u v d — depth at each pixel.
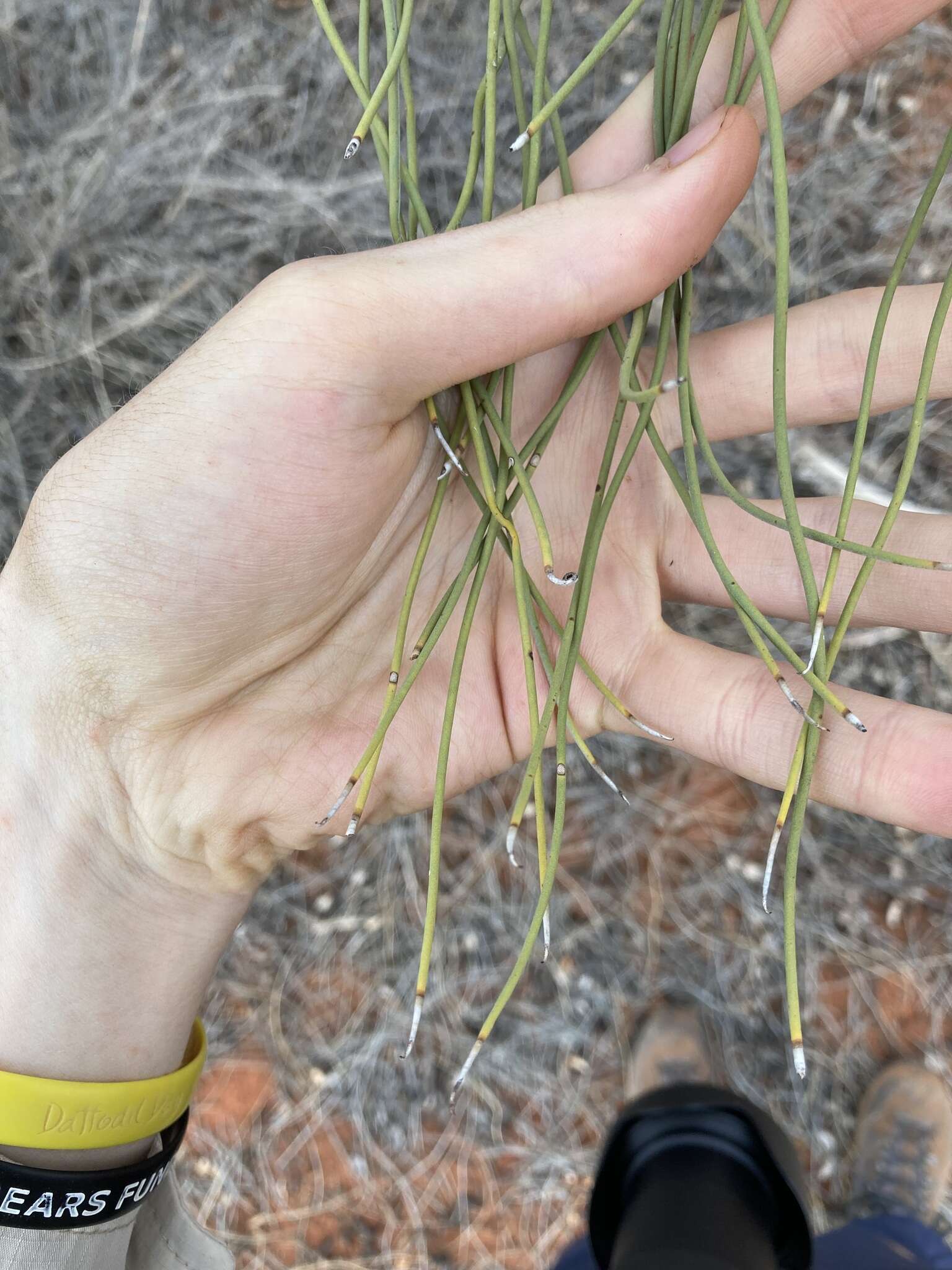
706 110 0.19
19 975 0.21
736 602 0.15
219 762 0.20
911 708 0.18
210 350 0.16
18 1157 0.20
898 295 0.20
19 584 0.19
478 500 0.16
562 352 0.20
